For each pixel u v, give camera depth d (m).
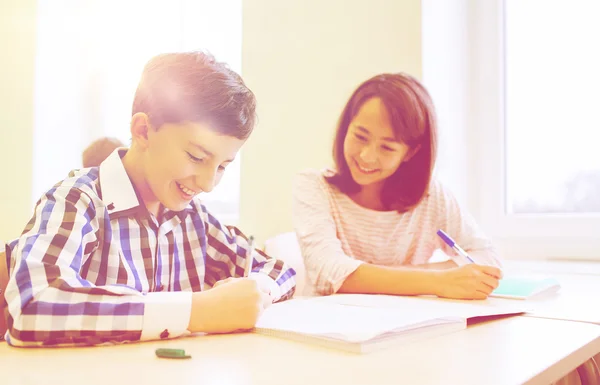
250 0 2.13
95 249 0.79
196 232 1.00
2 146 2.21
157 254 0.91
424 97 1.25
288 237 1.54
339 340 0.58
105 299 0.61
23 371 0.49
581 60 1.80
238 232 1.08
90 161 1.91
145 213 0.89
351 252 1.33
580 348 0.60
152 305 0.62
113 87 2.42
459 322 0.71
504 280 1.20
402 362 0.53
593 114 1.78
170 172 0.78
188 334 0.65
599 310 0.89
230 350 0.58
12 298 0.59
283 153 2.04
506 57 1.94
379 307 0.85
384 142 1.21
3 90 2.21
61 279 0.61
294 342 0.62
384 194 1.31
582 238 1.77
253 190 2.11
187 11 2.46
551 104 1.86
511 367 0.51
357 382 0.46
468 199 1.99
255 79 2.12
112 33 2.41
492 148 1.95
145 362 0.52
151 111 0.78
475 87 1.98
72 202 0.75
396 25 1.79
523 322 0.77
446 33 1.87
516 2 1.92
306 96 1.99
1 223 2.19
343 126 1.30
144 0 2.47
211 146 0.76
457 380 0.47
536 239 1.86
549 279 1.19
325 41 1.95
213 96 0.75
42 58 2.23
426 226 1.35
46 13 2.24
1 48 2.20
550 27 1.86
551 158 1.86
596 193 1.78
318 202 1.29
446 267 1.26
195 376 0.47
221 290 0.68
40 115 2.22
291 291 0.99
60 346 0.59
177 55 0.81
